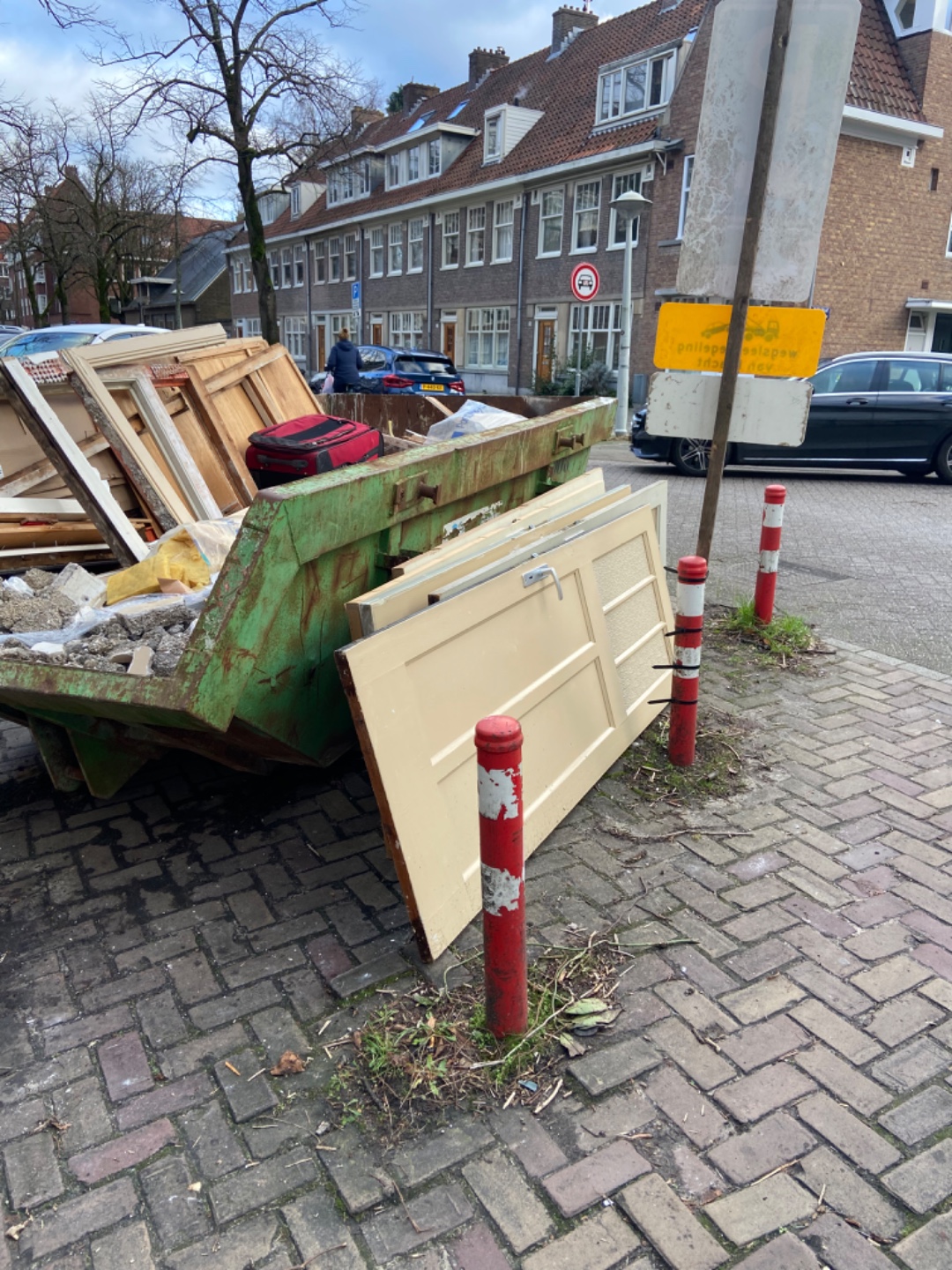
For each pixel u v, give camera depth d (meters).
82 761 3.33
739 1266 1.82
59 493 4.20
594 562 3.79
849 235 18.47
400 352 18.53
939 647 5.41
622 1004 2.52
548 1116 2.17
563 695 3.48
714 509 4.58
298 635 2.78
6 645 2.84
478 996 2.53
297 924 2.88
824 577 6.95
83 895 3.05
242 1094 2.25
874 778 3.80
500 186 25.28
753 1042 2.39
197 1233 1.91
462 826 2.81
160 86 16.67
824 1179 2.01
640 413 12.36
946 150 19.03
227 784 3.78
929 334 20.36
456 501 3.68
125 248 32.91
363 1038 2.39
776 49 3.78
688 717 3.76
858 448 11.50
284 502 2.46
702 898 2.99
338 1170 2.04
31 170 20.83
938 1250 1.85
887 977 2.62
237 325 46.53
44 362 4.05
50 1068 2.34
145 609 3.00
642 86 21.50
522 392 26.30
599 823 3.45
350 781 3.79
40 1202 1.98
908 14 18.62
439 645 2.72
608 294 22.52
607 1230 1.90
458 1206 1.96
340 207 35.56
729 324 4.34
